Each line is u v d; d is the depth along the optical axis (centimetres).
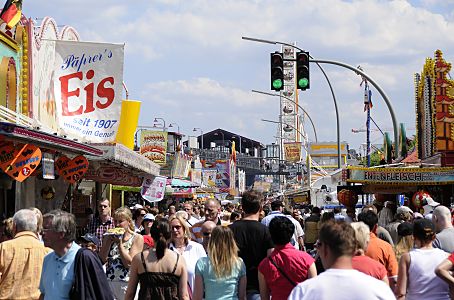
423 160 2523
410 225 1009
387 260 891
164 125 4972
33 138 1159
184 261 848
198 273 824
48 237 743
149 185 2664
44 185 1914
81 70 1986
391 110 2208
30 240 805
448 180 1922
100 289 730
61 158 1538
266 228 899
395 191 2169
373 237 905
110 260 1013
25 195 1745
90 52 1994
